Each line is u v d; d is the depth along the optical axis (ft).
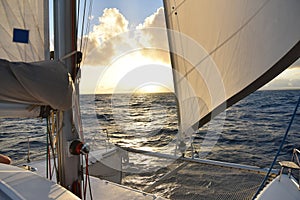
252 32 4.70
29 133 26.73
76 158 4.16
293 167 7.21
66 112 3.94
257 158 17.97
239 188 7.18
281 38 4.35
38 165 8.72
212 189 7.14
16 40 4.20
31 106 3.79
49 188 3.01
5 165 3.55
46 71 3.45
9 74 3.31
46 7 4.42
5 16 4.13
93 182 6.84
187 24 5.51
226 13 5.01
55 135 4.11
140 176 8.05
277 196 6.31
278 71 4.52
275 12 4.36
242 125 33.14
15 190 2.78
